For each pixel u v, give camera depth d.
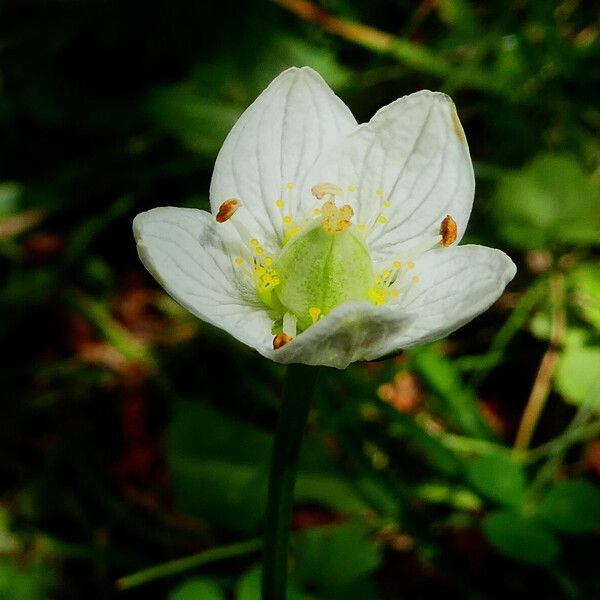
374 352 0.08
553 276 0.13
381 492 0.11
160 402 0.13
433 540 0.11
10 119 0.15
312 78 0.09
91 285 0.14
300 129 0.09
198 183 0.14
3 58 0.14
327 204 0.08
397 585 0.12
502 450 0.12
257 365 0.13
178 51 0.14
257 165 0.09
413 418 0.11
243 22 0.14
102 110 0.14
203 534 0.12
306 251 0.08
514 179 0.13
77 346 0.14
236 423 0.12
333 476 0.11
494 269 0.08
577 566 0.11
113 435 0.13
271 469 0.09
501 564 0.11
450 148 0.09
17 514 0.12
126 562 0.12
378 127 0.09
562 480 0.12
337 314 0.07
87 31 0.14
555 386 0.12
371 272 0.09
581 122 0.14
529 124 0.14
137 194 0.14
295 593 0.10
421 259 0.09
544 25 0.14
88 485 0.12
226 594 0.11
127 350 0.13
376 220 0.09
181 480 0.11
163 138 0.14
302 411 0.08
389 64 0.14
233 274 0.09
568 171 0.13
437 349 0.12
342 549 0.10
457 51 0.15
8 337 0.13
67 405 0.13
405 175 0.09
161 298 0.14
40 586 0.12
